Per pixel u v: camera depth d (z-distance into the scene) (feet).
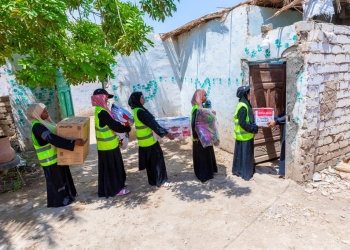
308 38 11.65
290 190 12.23
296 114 12.48
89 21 14.88
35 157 20.75
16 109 22.34
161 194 12.62
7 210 11.94
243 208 10.90
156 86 24.25
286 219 9.94
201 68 21.09
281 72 16.51
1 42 9.96
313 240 8.68
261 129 16.47
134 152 20.61
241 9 15.70
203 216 10.46
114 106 13.16
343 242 8.53
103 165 12.41
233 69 17.06
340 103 13.92
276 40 13.15
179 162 17.61
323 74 12.45
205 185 13.37
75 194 12.73
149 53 23.54
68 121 11.36
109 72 13.32
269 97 16.22
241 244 8.63
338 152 14.58
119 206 11.66
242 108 13.21
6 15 8.82
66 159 11.02
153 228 9.85
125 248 8.80
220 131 19.90
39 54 11.47
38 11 8.45
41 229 10.11
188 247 8.63
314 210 10.48
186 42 22.99
